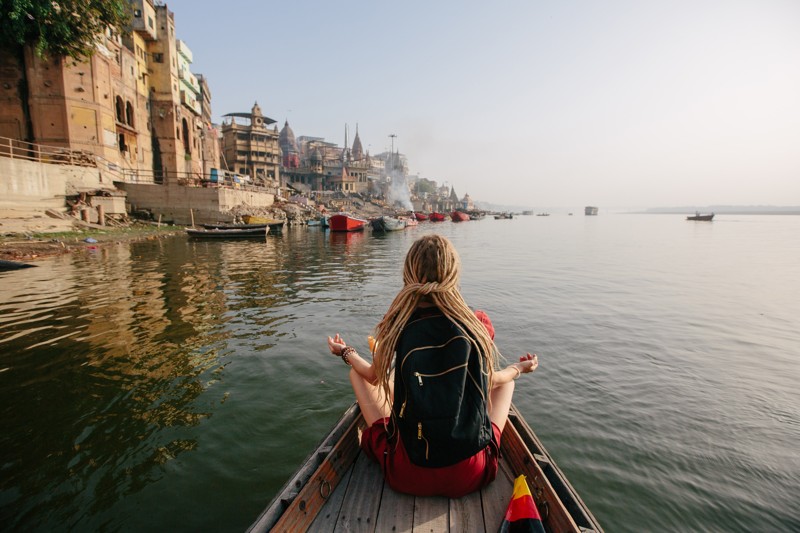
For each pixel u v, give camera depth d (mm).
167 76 44594
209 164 65938
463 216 96500
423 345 2176
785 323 9750
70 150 29156
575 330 9062
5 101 30547
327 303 11320
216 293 12320
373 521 2309
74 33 28969
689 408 5637
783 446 4793
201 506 3775
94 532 3467
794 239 46062
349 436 2988
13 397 5738
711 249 31844
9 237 20312
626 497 3979
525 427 3412
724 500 3951
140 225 33281
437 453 2186
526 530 2080
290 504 2322
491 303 11594
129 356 7188
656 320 9953
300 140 188125
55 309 9992
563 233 56281
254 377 6418
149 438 4801
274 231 40375
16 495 3889
